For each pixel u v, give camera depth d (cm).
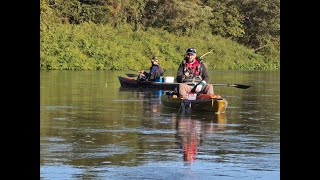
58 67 4125
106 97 1880
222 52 5209
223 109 1447
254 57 5434
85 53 4362
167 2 5300
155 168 808
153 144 982
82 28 4650
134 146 962
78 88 2248
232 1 5759
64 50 4250
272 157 884
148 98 1861
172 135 1082
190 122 1270
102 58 4353
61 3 4841
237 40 5762
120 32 4881
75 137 1044
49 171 783
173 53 4888
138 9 5225
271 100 1861
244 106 1653
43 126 1177
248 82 2909
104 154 892
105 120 1283
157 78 2338
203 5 5656
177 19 5316
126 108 1539
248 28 5762
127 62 4419
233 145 984
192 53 1530
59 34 4381
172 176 766
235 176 771
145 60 4603
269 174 782
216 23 5625
